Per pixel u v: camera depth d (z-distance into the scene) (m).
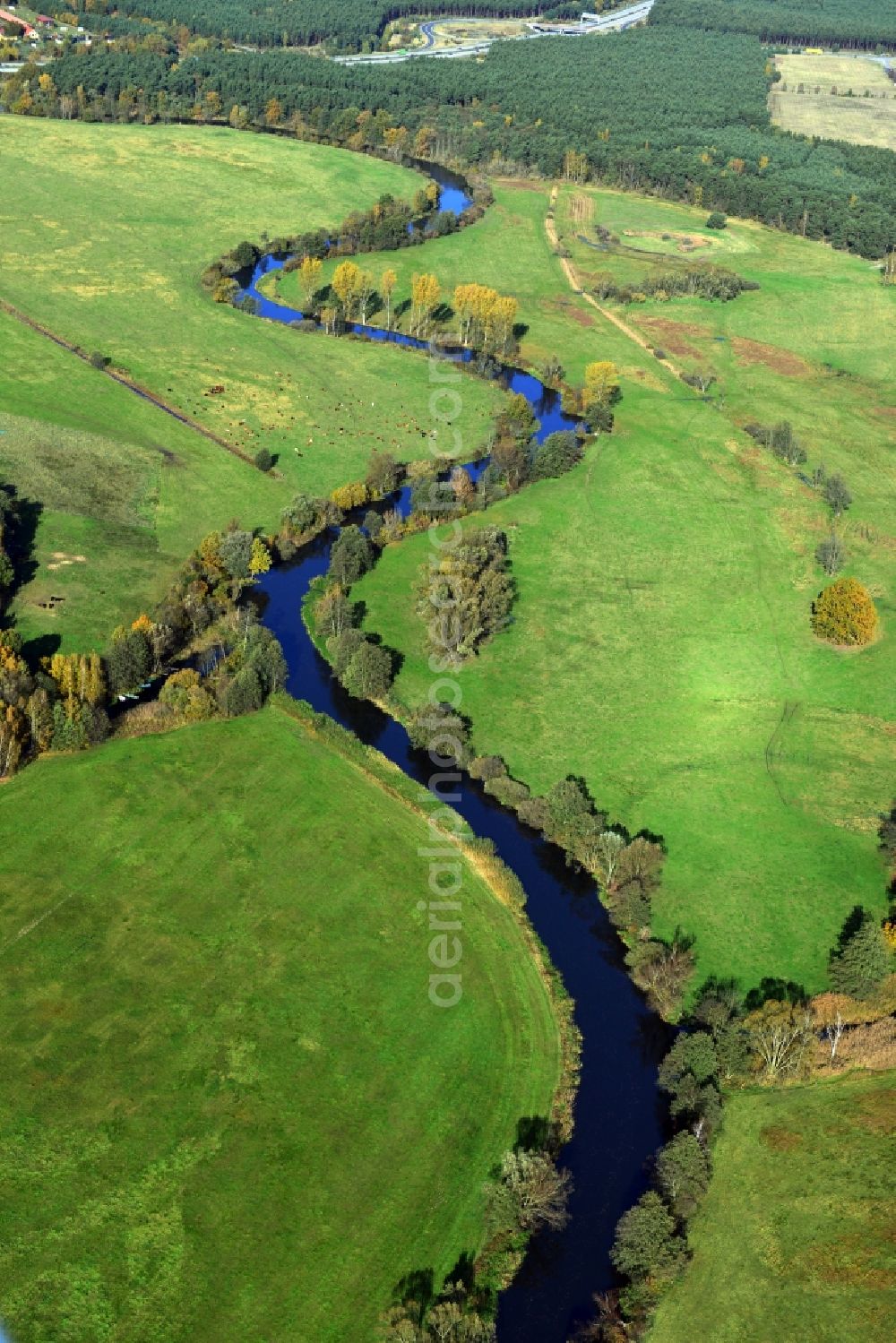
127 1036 119.44
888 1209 107.81
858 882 147.12
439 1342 93.75
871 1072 121.75
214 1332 96.00
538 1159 108.38
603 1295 101.19
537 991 130.38
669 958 132.62
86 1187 105.62
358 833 147.75
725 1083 120.69
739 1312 100.12
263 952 130.00
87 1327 95.69
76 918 131.75
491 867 144.00
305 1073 117.44
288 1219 104.50
